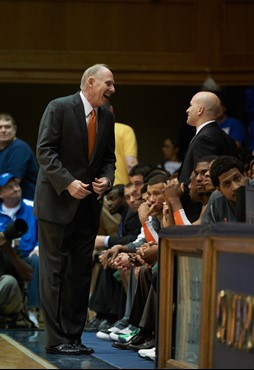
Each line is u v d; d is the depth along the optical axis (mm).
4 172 15141
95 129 10148
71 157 10039
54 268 10023
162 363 8625
